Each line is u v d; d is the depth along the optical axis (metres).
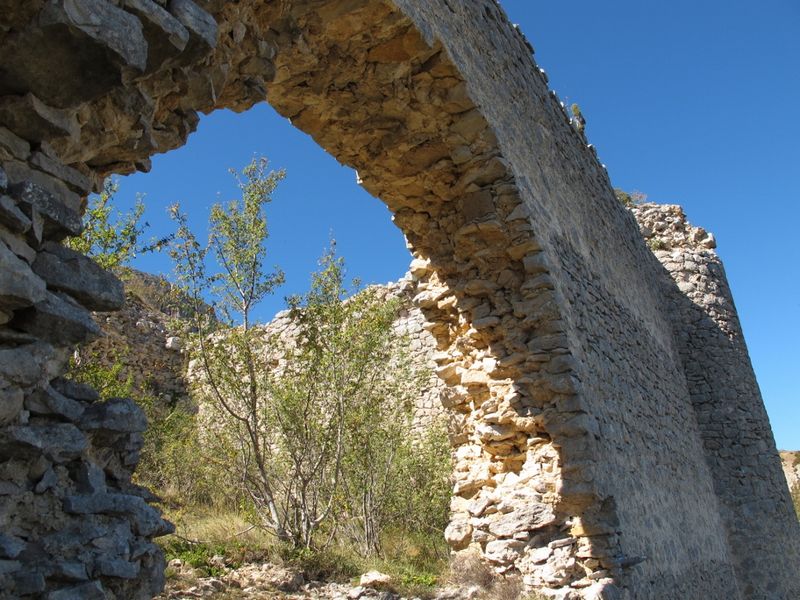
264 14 5.30
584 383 7.55
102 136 3.53
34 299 2.88
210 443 10.11
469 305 8.05
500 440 7.60
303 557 7.76
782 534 15.16
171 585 6.12
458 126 7.26
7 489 2.78
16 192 2.96
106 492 3.11
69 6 2.91
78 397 3.19
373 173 7.85
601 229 11.27
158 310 18.19
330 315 9.88
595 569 6.74
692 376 16.12
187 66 3.78
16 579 2.65
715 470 15.22
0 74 2.99
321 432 9.57
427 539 11.60
